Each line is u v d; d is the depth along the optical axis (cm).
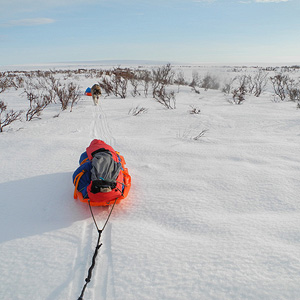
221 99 1398
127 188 361
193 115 928
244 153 525
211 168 457
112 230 306
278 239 276
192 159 503
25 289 228
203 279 229
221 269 239
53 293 225
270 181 402
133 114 982
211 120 862
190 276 233
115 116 958
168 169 463
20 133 739
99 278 241
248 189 384
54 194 393
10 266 254
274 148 554
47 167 484
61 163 501
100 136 697
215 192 381
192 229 303
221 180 412
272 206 344
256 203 351
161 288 223
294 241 272
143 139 646
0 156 545
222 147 569
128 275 239
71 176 448
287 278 224
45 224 323
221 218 320
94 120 900
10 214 344
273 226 299
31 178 443
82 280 240
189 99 1393
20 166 491
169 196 376
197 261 250
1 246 283
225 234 288
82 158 414
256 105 1187
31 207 361
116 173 346
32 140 639
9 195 390
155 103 1252
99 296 222
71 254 272
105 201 332
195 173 441
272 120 855
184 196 374
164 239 286
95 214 344
